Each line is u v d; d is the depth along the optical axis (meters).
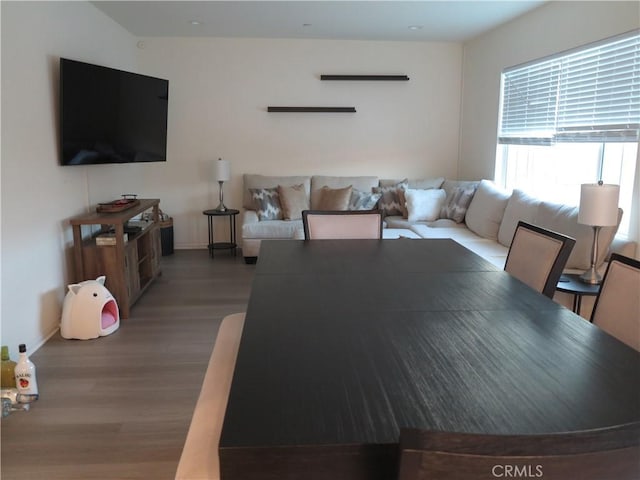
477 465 0.66
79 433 2.27
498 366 1.17
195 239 6.14
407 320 1.47
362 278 1.93
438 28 5.24
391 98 6.06
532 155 4.68
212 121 5.92
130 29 5.29
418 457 0.67
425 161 6.23
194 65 5.79
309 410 0.97
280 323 1.45
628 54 3.32
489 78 5.39
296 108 5.90
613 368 1.16
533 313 1.54
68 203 3.75
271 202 5.55
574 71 3.92
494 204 4.52
